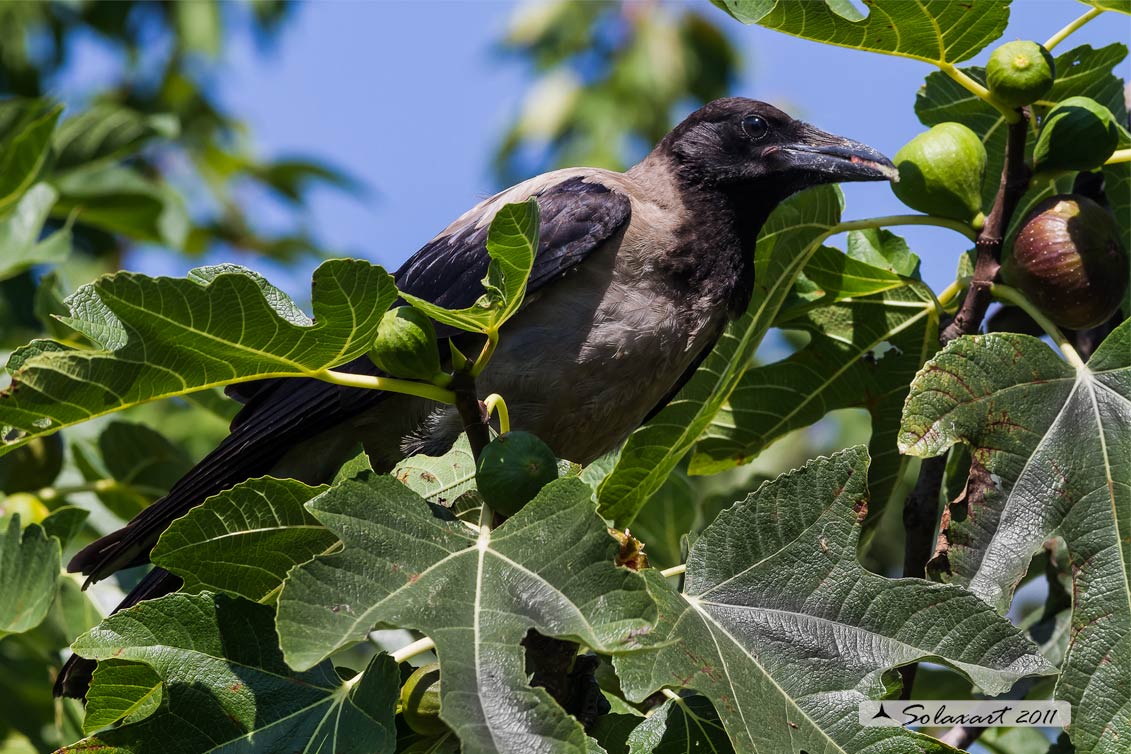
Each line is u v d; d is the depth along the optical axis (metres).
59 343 5.05
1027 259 6.71
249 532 5.45
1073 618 5.76
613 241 9.00
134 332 4.98
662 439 8.18
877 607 5.32
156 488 9.84
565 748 4.28
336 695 5.21
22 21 14.98
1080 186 7.62
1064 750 7.46
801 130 9.80
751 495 5.52
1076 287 6.60
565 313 8.84
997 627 5.24
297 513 5.46
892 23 6.50
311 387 8.79
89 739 5.09
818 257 7.84
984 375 6.04
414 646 5.58
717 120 9.78
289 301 5.16
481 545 4.89
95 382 5.09
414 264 9.70
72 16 15.46
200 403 10.07
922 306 7.98
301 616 4.54
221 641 5.26
